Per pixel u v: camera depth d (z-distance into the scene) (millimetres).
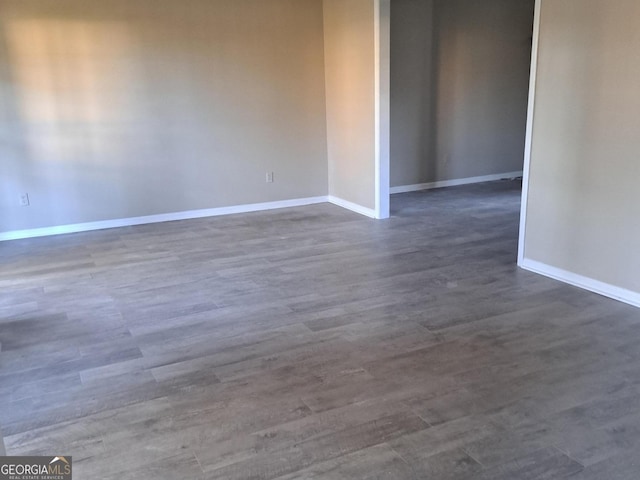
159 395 2545
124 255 4785
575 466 1989
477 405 2389
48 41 5199
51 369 2814
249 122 6195
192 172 6055
